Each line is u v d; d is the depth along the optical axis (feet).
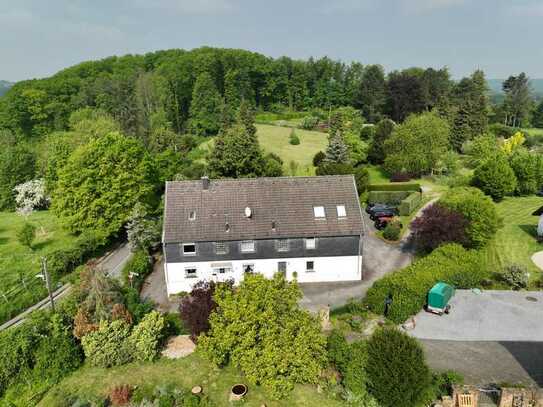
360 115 417.28
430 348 86.89
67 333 87.61
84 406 73.97
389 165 232.12
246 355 69.97
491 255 131.54
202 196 126.82
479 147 266.16
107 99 390.42
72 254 137.80
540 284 111.75
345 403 70.90
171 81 411.95
